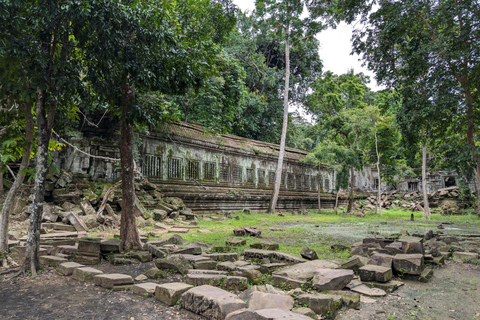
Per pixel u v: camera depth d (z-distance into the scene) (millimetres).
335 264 6699
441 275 6695
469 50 9430
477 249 9500
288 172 31062
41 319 4086
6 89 6160
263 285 5117
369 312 4480
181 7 9906
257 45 36000
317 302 4305
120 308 4492
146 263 7422
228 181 24672
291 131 37938
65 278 5984
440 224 19906
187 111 23609
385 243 9125
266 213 25797
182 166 21203
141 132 18297
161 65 7410
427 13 10227
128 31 7004
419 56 10578
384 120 30984
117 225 13297
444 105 10523
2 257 6832
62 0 6023
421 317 4352
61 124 8297
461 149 12758
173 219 16594
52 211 13070
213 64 10008
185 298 4473
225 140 24938
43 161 6461
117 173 17547
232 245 9875
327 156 28594
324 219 23078
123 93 8383
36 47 5867
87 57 7273
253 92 33812
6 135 8234
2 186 12328
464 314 4477
